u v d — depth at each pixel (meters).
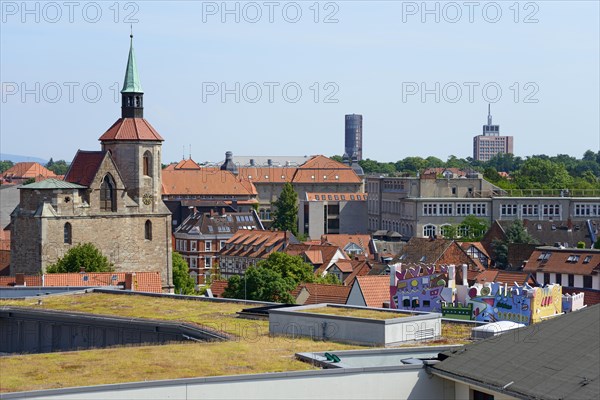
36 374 57.59
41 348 95.69
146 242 181.62
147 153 182.00
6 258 184.12
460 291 122.69
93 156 178.50
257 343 70.25
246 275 154.12
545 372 55.19
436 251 195.38
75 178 177.88
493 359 58.34
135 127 181.75
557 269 165.38
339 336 74.06
